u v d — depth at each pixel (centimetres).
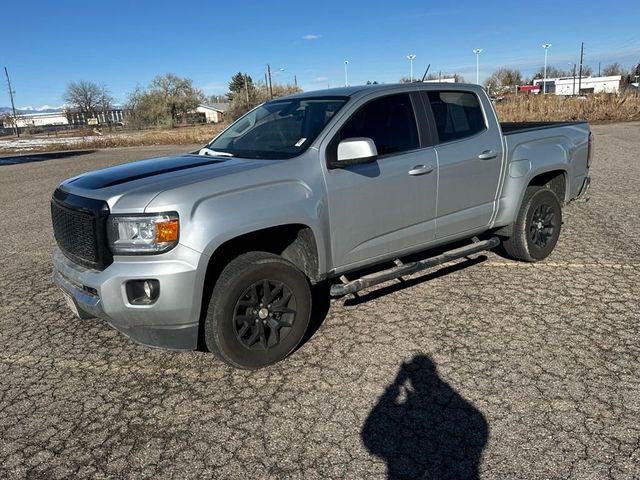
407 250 459
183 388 361
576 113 3075
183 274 330
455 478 264
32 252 727
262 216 356
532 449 282
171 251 330
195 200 337
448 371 362
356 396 339
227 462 285
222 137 497
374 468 274
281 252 413
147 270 329
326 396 341
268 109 491
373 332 427
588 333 407
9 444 309
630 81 8056
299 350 404
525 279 523
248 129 475
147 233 328
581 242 637
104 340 439
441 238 482
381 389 346
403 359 381
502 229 549
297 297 382
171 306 333
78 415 335
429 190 455
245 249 391
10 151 3712
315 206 382
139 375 381
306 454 288
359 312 466
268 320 373
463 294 493
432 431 301
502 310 455
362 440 297
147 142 3878
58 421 329
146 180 359
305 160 388
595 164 1259
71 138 5425
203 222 335
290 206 368
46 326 471
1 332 462
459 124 490
